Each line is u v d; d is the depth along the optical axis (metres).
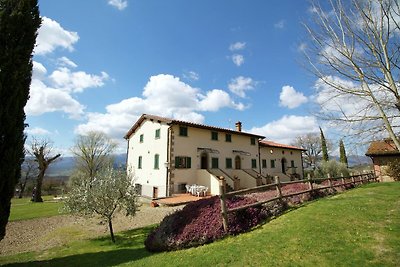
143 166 25.78
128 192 10.18
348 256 5.02
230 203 8.52
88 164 38.31
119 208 10.21
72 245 9.64
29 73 8.03
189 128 23.81
